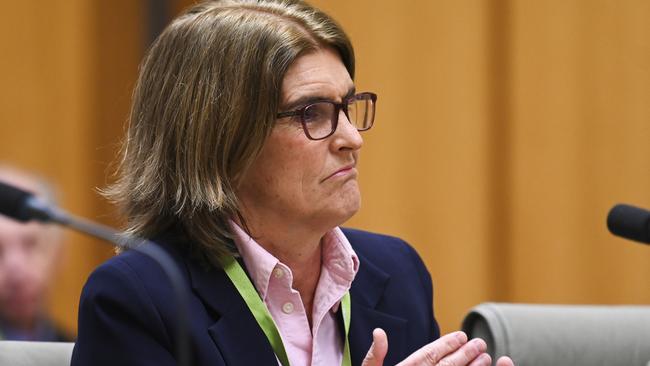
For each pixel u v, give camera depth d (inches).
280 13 219.0
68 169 442.0
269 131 211.3
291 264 225.3
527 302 418.0
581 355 244.1
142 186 220.4
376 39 425.1
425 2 423.2
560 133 414.3
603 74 410.9
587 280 414.3
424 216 423.8
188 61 216.5
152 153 220.7
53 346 227.9
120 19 448.5
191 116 213.9
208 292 214.1
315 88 212.7
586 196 413.4
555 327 244.7
